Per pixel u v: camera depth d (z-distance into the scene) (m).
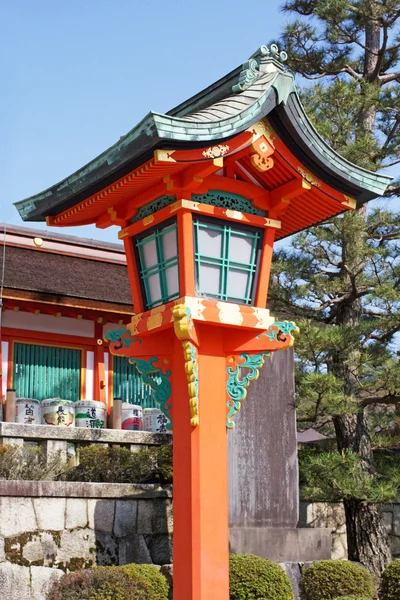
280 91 7.86
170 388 8.60
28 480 10.72
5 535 9.73
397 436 14.73
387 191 16.00
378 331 15.56
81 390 15.77
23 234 15.83
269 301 15.73
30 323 15.41
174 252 8.34
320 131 14.78
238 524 11.79
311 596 10.90
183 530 7.96
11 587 9.61
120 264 17.00
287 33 17.41
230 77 8.35
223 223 8.39
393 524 16.28
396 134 16.39
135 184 8.18
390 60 17.77
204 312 8.02
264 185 8.74
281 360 13.14
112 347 8.80
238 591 9.94
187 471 8.02
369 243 15.77
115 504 10.92
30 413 14.38
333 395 13.11
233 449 12.05
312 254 15.77
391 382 13.73
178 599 7.90
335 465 13.27
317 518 15.20
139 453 12.37
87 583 9.02
